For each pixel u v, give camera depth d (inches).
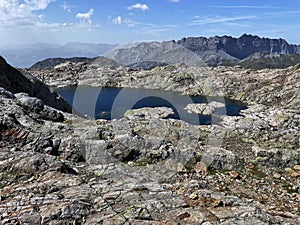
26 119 547.2
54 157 420.2
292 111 1437.0
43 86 1053.8
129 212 304.3
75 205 308.2
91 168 441.1
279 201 446.6
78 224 287.9
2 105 568.7
